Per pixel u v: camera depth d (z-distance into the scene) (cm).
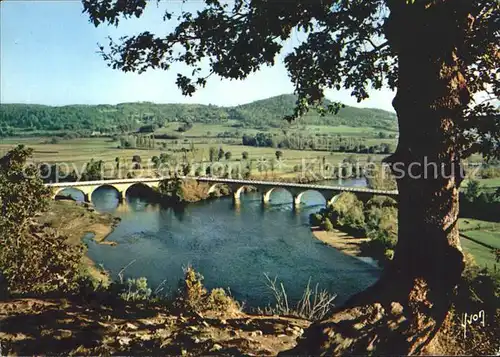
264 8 675
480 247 2655
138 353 584
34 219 1385
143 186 9381
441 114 602
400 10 614
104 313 805
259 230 5994
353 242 5209
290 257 4594
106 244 5053
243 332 748
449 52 602
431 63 597
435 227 607
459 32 604
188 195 8675
